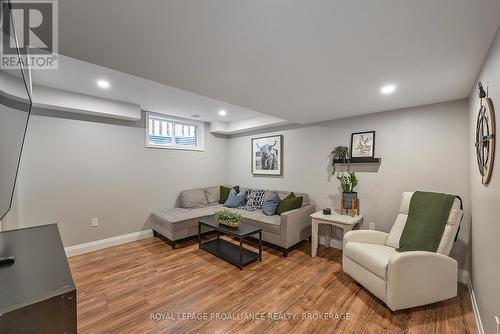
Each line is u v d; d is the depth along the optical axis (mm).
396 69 1717
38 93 2662
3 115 945
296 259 3045
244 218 3617
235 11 1051
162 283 2422
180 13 1062
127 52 1456
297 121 3650
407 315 1915
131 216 3738
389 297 1883
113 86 2703
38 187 2885
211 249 3234
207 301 2111
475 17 1099
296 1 983
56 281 899
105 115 3318
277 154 4281
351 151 3307
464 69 1711
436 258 1939
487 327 1542
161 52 1459
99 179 3396
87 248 3270
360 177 3236
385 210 3004
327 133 3600
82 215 3242
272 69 1725
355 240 2510
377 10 1048
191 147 4605
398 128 2887
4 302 729
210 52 1463
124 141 3648
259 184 4660
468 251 2361
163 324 1807
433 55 1499
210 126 4898
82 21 1111
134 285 2381
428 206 2318
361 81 1962
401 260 1861
